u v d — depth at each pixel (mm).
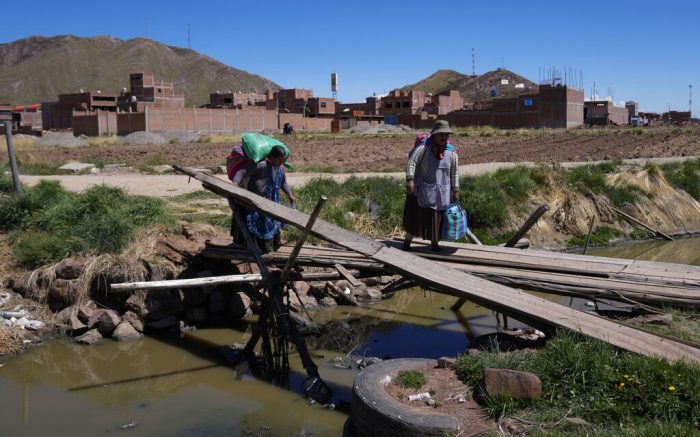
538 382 5379
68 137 56188
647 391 5141
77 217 11172
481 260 8492
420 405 5652
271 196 9289
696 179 21469
